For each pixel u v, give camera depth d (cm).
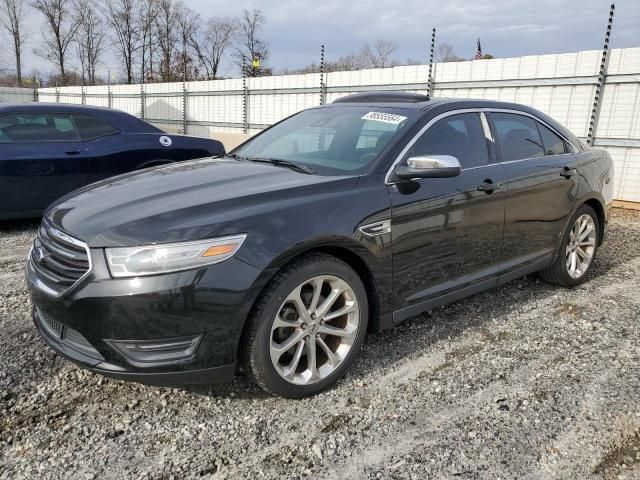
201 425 263
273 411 276
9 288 440
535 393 296
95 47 4684
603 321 398
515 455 244
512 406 283
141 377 245
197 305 242
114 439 251
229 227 252
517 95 948
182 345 246
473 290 374
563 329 383
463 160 362
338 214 284
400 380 309
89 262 246
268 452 245
